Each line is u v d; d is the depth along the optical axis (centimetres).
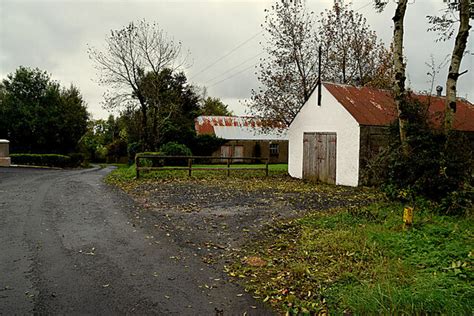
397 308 385
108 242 665
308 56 2253
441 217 799
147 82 2869
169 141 3206
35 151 3134
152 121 3009
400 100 1036
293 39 2206
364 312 387
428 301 386
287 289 468
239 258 592
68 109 3353
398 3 1050
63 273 512
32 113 3044
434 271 488
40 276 499
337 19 2381
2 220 798
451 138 952
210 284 485
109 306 416
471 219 776
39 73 3219
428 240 613
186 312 406
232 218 872
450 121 984
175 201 1089
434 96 1878
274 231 756
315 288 468
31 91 3173
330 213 917
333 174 1612
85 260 568
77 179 1666
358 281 474
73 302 424
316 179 1717
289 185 1532
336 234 685
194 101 3847
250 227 788
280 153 3975
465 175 904
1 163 2381
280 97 2227
